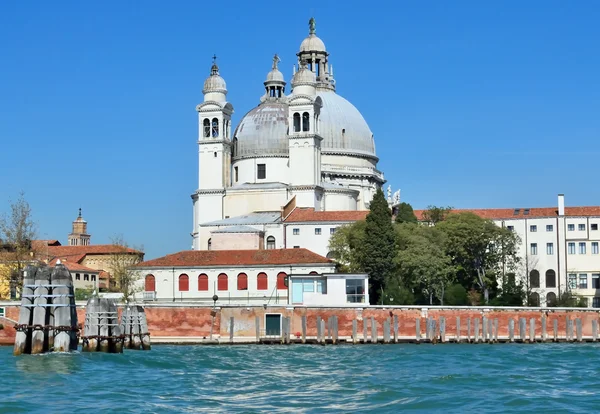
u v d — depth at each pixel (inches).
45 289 3700.8
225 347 4820.4
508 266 6648.6
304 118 7293.3
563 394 3122.5
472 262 6402.6
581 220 6963.6
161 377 3462.1
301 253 5944.9
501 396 3075.8
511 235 6481.3
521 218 7086.6
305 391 3193.9
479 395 3097.9
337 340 4997.5
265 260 5935.0
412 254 5777.6
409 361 4074.8
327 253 6668.3
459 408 2871.6
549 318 5231.3
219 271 5954.7
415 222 6688.0
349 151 7839.6
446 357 4234.7
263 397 3065.9
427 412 2812.5
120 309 5049.2
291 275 5452.8
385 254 5851.4
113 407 2807.6
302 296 5447.8
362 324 5064.0
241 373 3639.3
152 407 2837.1
